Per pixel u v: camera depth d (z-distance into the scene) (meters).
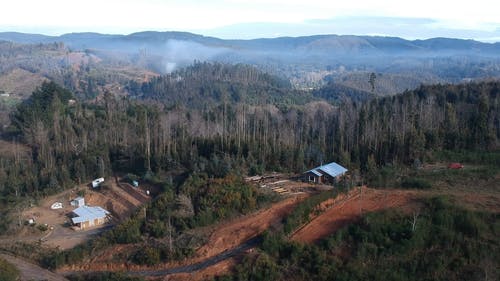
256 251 53.06
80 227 74.06
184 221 62.88
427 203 56.09
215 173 75.44
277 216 60.47
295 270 50.06
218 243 57.41
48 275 55.66
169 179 79.19
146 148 93.25
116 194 83.62
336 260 49.81
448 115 91.19
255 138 92.12
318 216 58.97
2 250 65.19
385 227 52.81
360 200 61.06
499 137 85.50
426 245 49.88
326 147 90.62
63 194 88.25
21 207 80.81
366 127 89.94
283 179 75.12
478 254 47.53
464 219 51.12
